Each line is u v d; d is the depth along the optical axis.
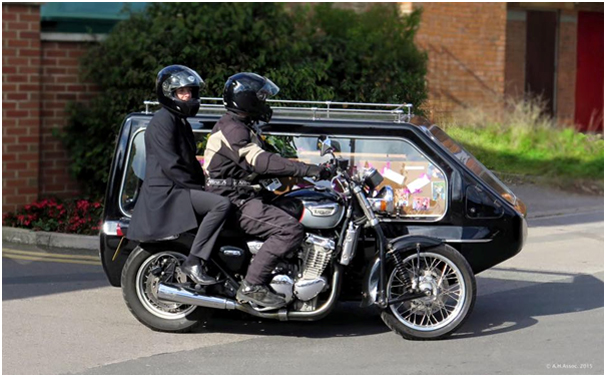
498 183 7.50
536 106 17.95
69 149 12.21
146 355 6.52
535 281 9.01
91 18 12.47
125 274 6.95
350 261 6.83
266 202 6.81
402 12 14.91
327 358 6.46
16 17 11.61
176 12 12.08
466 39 17.20
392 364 6.32
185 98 6.65
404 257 6.84
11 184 11.70
